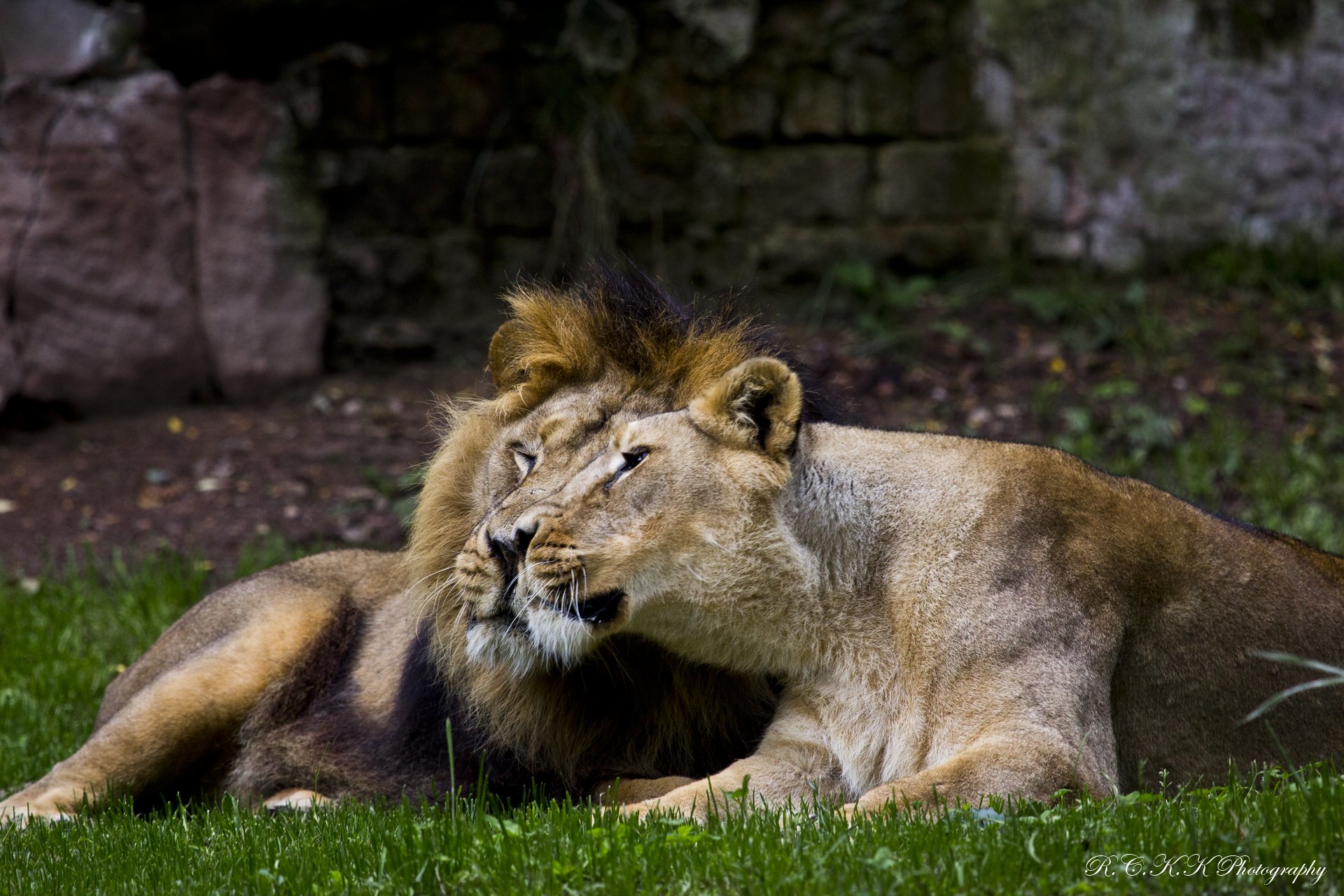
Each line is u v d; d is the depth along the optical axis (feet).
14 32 50.42
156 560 42.91
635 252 57.52
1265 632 22.00
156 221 52.34
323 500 47.50
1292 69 59.62
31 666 35.09
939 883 15.62
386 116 55.36
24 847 20.89
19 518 46.42
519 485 21.53
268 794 25.80
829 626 21.40
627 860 16.74
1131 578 21.56
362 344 55.72
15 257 50.37
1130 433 48.75
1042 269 59.26
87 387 51.83
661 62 56.95
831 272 57.98
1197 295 57.93
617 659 21.95
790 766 21.26
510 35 55.88
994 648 20.27
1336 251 59.21
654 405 22.07
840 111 57.88
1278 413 50.52
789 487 21.30
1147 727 21.79
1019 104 58.49
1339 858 15.37
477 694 22.93
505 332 23.59
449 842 18.10
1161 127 58.80
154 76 51.96
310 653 26.58
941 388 52.29
